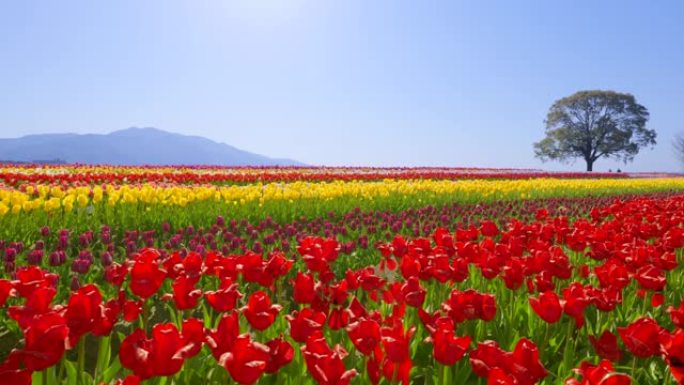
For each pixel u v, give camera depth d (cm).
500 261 473
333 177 2423
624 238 655
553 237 752
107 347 323
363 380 292
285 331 387
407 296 352
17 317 251
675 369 268
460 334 414
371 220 1081
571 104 8281
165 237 925
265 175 2273
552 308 333
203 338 239
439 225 1134
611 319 469
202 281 620
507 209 1423
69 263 652
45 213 983
